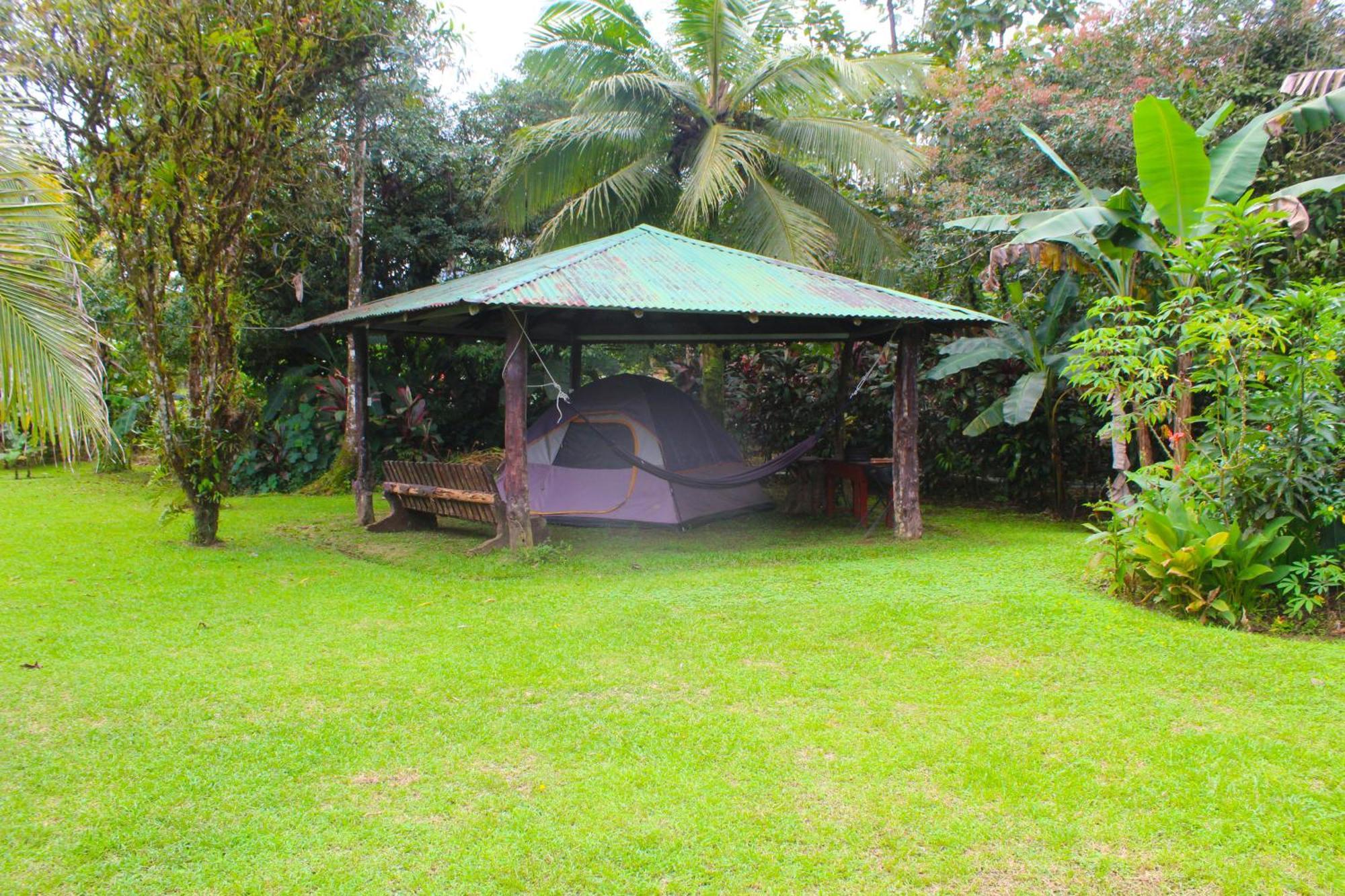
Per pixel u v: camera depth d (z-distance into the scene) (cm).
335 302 1470
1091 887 262
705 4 1221
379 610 579
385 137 1388
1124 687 425
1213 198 663
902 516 838
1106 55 1053
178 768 338
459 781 328
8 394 399
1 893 257
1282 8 993
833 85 1270
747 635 509
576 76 1307
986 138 1083
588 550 795
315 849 282
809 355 1246
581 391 955
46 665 457
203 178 755
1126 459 768
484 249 1545
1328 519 525
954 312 789
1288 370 532
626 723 382
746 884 263
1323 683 425
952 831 292
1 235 397
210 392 802
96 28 679
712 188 1123
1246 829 292
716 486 824
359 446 954
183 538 860
